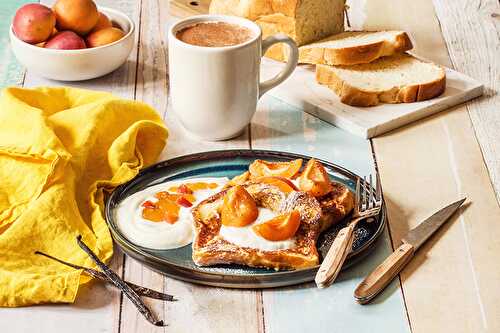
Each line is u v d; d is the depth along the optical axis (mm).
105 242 1084
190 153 1251
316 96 1358
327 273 1029
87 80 1396
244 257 1053
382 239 1121
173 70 1242
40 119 1196
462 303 1051
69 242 1090
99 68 1374
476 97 1390
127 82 1397
